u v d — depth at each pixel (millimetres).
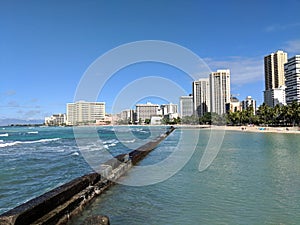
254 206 9484
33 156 29359
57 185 15008
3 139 61906
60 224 7344
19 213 6062
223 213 8797
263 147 34281
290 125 95375
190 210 9062
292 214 8664
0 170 20281
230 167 18156
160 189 11898
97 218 5855
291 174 15547
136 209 9133
